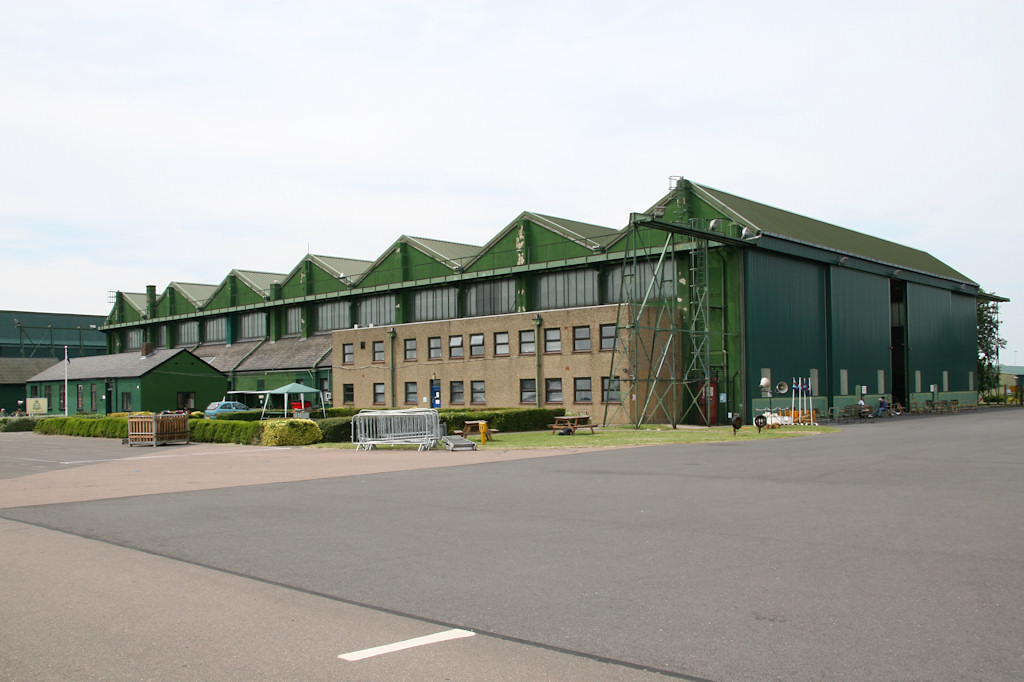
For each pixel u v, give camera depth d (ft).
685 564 28.99
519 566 29.32
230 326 256.52
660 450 84.28
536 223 172.45
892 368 196.24
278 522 40.40
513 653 20.06
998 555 29.58
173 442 113.09
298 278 232.53
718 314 144.97
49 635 21.93
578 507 43.32
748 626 21.76
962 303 233.14
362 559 31.09
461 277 183.01
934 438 95.96
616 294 159.12
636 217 132.26
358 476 63.57
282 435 103.76
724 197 157.17
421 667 19.16
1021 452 73.82
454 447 89.86
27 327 334.65
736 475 57.47
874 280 184.03
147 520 41.88
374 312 209.56
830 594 24.63
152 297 289.74
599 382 141.69
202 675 18.79
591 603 24.27
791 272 155.53
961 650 19.60
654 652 19.90
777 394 147.64
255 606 24.64
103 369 221.87
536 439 104.83
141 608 24.56
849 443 89.86
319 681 18.33
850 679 17.90
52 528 39.73
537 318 151.12
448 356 167.12
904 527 35.24
